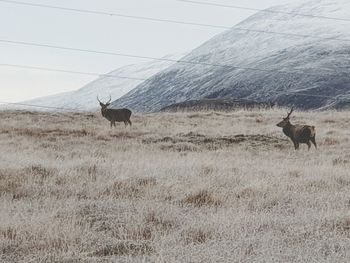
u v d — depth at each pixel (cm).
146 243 1037
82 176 1878
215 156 2927
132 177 1825
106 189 1669
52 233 1077
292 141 3906
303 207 1437
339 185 1812
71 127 4469
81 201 1466
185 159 2577
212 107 9562
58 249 997
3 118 4994
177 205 1452
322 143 3825
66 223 1166
